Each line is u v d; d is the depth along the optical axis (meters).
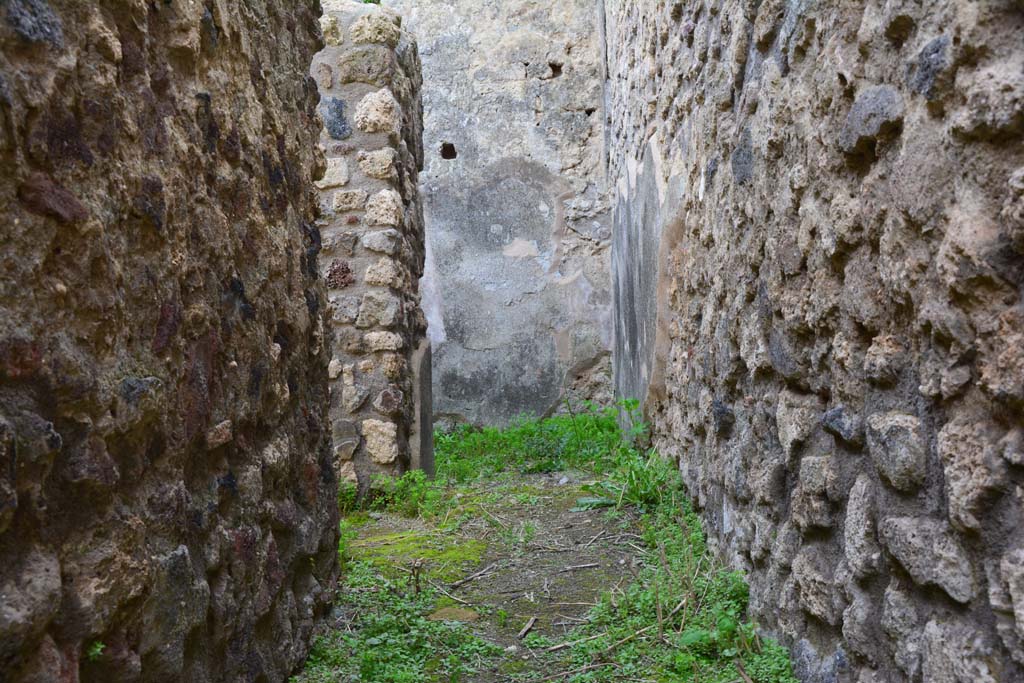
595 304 7.61
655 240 4.91
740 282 2.82
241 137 2.26
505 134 7.68
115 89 1.57
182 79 1.94
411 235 5.50
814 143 2.12
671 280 4.45
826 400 2.17
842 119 1.95
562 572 3.50
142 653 1.64
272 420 2.45
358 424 4.91
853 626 1.91
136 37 1.70
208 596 1.90
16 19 1.30
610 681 2.46
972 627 1.48
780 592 2.46
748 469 2.76
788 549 2.37
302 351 2.77
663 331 4.66
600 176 7.65
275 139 2.55
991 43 1.37
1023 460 1.33
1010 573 1.34
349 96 4.91
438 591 3.34
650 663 2.56
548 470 5.82
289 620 2.50
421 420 5.33
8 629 1.22
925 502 1.65
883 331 1.80
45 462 1.34
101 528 1.51
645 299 5.32
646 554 3.57
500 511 4.51
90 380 1.46
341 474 4.89
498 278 7.66
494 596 3.28
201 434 1.95
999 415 1.39
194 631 1.88
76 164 1.45
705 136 3.45
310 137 3.00
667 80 4.45
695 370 3.73
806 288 2.21
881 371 1.78
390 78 4.93
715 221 3.24
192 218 1.93
